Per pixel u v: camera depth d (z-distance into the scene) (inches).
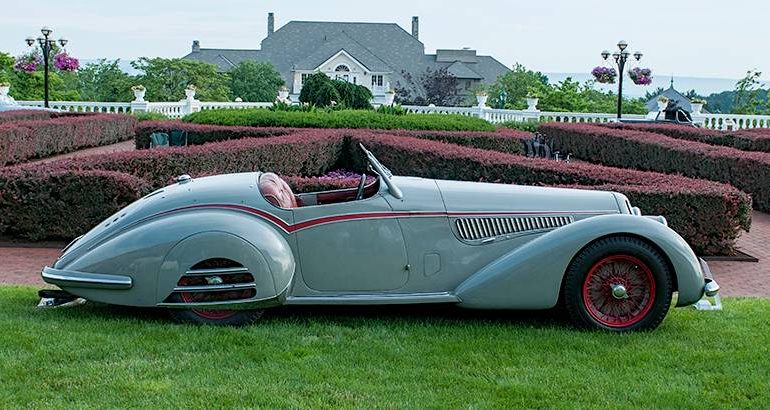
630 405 167.0
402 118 815.1
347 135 613.3
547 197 233.0
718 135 741.9
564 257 215.2
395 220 221.8
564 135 869.2
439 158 456.4
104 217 345.4
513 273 216.4
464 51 2610.7
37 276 295.1
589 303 218.7
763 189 496.4
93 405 160.6
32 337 198.8
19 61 1206.9
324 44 2413.9
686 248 217.3
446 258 223.6
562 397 170.7
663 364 192.9
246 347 197.9
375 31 2576.3
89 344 195.5
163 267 212.8
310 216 219.6
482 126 824.9
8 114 827.4
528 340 209.2
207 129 699.4
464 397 169.2
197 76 1909.4
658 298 217.5
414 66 2506.2
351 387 173.0
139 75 1966.0
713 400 170.7
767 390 176.6
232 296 214.2
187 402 162.9
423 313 236.5
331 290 223.0
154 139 640.4
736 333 218.4
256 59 2514.8
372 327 219.9
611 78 1111.6
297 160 537.6
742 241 394.3
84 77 2274.9
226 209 219.6
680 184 357.7
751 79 1445.6
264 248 212.4
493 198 229.5
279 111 845.2
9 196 343.9
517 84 2071.9
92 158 390.0
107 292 215.6
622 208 233.6
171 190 228.4
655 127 821.2
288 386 172.7
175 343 199.3
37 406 159.2
